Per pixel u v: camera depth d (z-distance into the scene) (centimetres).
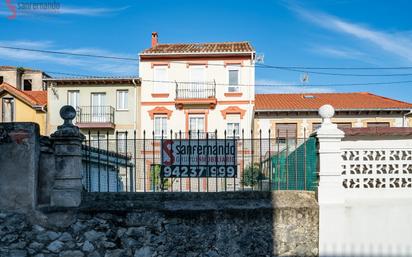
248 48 3331
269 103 3322
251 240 705
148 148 923
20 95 3422
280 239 705
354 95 3572
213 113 3284
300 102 3338
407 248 705
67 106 735
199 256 703
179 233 706
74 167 722
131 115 3328
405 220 709
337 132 721
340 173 718
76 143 727
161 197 727
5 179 705
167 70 3316
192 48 3419
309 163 796
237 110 3256
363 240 706
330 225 706
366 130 748
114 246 704
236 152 797
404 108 3145
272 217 707
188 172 798
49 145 729
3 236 696
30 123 708
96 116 3319
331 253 704
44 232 702
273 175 941
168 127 3306
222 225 706
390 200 713
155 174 858
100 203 716
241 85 3266
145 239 706
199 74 3303
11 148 707
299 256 705
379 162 733
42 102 3522
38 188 719
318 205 712
